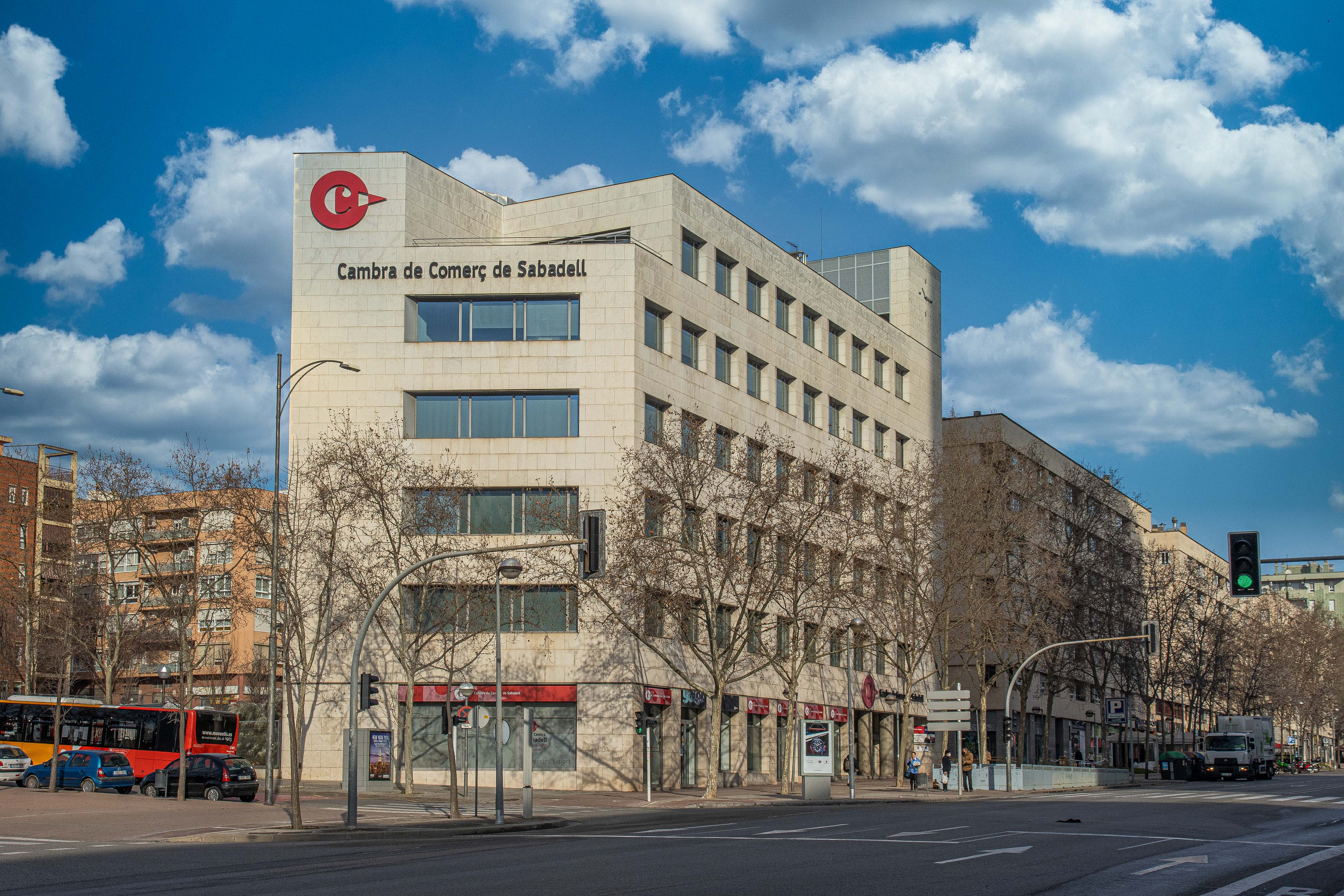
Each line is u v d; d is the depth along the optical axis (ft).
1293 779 314.76
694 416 188.03
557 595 191.31
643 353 199.93
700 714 208.44
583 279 198.70
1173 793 195.62
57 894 59.57
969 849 78.54
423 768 189.37
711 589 168.14
